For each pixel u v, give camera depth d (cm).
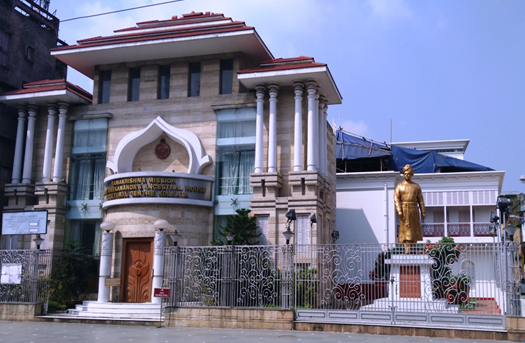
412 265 2066
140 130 2962
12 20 3516
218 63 2958
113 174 2881
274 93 2767
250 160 2820
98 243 2952
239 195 2792
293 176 2670
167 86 3053
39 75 3744
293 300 2033
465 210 4075
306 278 2064
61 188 3008
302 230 2609
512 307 1738
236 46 2877
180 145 2956
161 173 2691
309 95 2734
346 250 2042
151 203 2666
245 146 2833
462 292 2009
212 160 2861
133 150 3005
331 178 3228
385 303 2012
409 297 2041
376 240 3784
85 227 3000
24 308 2400
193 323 2078
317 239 2588
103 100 3142
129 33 3144
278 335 1812
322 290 2253
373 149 4294
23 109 3145
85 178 3044
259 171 2727
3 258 2509
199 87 3005
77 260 2811
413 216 2345
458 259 2009
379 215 3819
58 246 2962
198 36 2789
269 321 1981
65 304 2673
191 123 2930
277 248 2177
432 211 4119
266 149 2788
